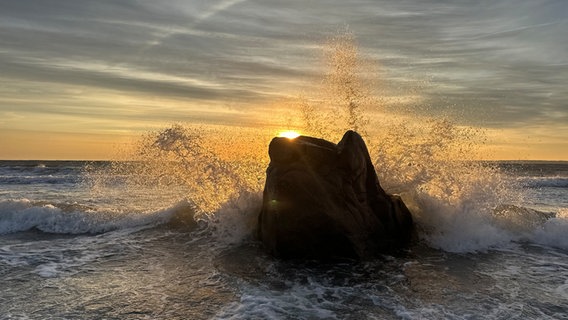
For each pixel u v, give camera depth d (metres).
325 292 5.95
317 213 7.13
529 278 6.65
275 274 6.70
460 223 8.62
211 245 8.40
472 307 5.48
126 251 8.08
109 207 12.14
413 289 6.11
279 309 5.37
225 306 5.48
